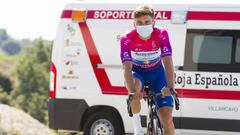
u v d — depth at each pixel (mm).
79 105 15984
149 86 10578
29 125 15586
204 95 15234
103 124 15922
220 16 15273
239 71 15086
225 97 15141
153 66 10383
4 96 135250
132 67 10500
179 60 15414
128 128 15719
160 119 10203
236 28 15164
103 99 15844
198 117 15281
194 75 15312
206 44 15297
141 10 9891
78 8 16078
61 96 16094
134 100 9711
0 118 15172
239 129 15094
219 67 15195
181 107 15359
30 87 143875
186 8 15484
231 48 15148
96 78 15883
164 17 15547
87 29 15961
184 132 15391
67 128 16156
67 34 16094
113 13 15844
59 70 16125
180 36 15438
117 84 15742
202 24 15336
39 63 155250
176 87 15391
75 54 16016
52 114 16188
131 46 10227
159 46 10211
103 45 15859
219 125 15180
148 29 9914
